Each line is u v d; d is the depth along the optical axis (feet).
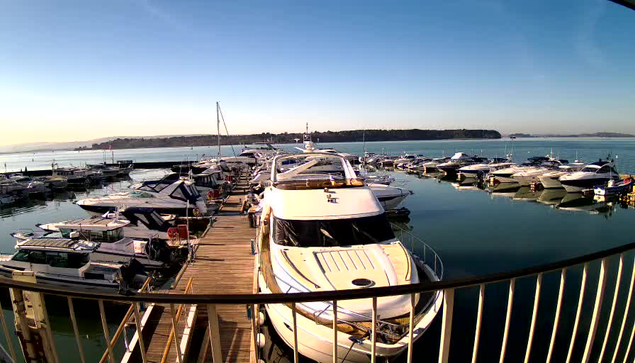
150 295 6.76
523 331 28.22
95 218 49.08
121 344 30.19
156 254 43.39
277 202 28.04
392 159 196.95
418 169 167.84
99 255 41.88
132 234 53.83
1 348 10.41
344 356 18.19
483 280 7.23
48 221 85.15
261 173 87.81
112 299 6.77
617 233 59.31
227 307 28.04
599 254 8.28
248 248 44.50
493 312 31.17
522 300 32.99
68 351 29.81
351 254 23.02
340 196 27.45
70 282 35.76
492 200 94.84
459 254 48.80
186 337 23.57
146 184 71.97
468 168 138.10
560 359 24.76
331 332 18.11
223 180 106.83
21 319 7.97
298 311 19.57
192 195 69.41
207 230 54.03
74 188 144.97
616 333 26.58
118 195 71.61
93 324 33.63
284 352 24.25
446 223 67.87
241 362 22.02
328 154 38.86
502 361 8.02
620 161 207.00
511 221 69.10
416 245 53.36
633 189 92.17
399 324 18.10
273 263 23.67
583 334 27.07
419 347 26.18
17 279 8.11
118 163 211.41
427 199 96.99
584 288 8.49
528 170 120.78
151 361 22.06
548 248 51.08
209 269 37.24
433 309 19.10
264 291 23.07
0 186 112.27
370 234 25.11
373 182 89.71
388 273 20.80
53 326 33.83
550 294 33.86
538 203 90.07
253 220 56.39
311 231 24.79
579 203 89.20
